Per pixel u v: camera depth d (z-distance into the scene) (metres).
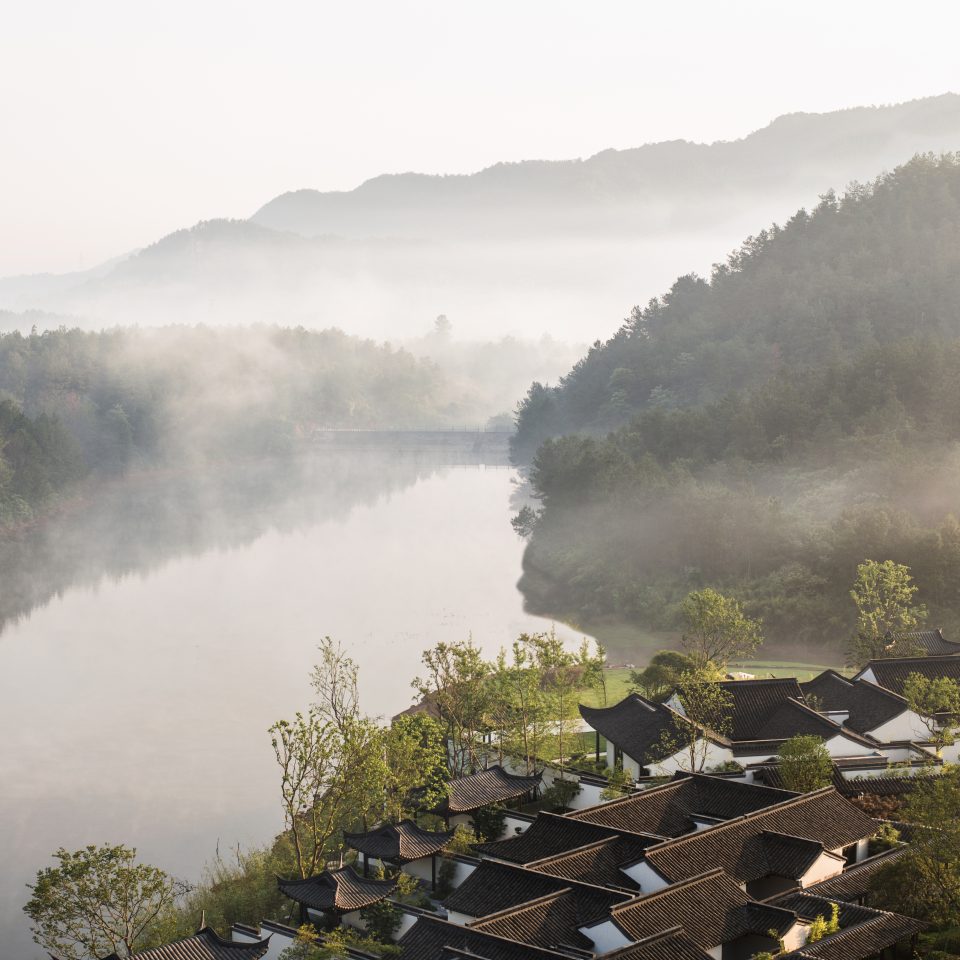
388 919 54.25
